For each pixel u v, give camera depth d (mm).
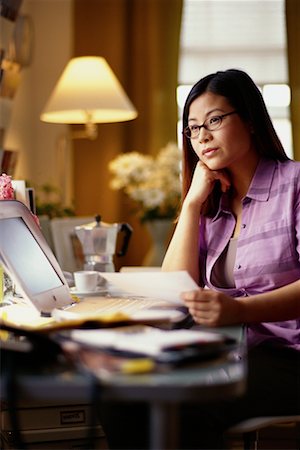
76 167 5422
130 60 5391
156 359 1263
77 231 2934
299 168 2127
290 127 5355
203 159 2178
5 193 2252
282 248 2064
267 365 1902
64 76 4590
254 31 5508
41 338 1352
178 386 1168
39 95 5523
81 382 1197
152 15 5363
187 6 5504
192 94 2168
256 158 2197
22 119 5238
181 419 1703
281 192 2109
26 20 3859
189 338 1362
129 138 5406
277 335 2012
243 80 2166
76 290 2355
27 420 2074
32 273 1948
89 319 1528
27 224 2080
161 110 5391
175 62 5383
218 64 5523
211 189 2238
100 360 1288
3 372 1297
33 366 1310
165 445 1230
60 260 3383
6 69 3535
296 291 1860
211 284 2189
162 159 4520
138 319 1611
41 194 5281
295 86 5324
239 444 3035
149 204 4359
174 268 2225
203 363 1295
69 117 4812
